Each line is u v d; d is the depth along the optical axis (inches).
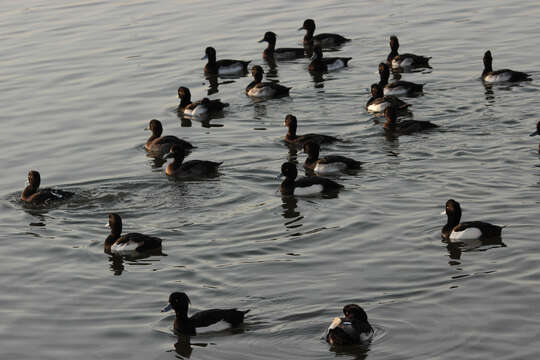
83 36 1920.5
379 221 1029.2
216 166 1228.5
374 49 1807.3
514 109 1398.9
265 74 1713.8
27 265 962.7
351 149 1280.8
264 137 1365.7
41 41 1892.2
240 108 1515.7
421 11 2043.6
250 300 848.3
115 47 1839.3
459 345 746.8
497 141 1268.5
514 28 1850.4
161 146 1310.3
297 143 1317.7
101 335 805.2
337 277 890.1
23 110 1503.4
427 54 1736.0
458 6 2060.8
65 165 1268.5
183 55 1790.1
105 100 1551.4
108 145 1347.2
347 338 745.6
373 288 860.6
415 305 820.0
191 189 1165.7
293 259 940.6
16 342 798.5
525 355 729.6
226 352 759.1
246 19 2046.0
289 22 2018.9
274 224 1039.6
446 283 863.7
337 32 1925.4
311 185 1128.8
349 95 1546.5
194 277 911.0
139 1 2219.5
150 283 905.5
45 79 1660.9
